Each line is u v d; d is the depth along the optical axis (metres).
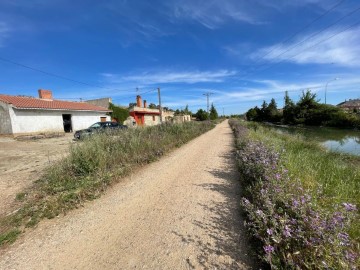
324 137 18.98
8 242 3.38
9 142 14.76
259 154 5.64
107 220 3.94
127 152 7.92
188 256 2.86
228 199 4.57
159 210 4.23
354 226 2.75
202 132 21.75
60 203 4.48
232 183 5.60
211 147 11.81
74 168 6.00
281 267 2.23
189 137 15.66
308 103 38.03
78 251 3.10
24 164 8.20
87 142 7.52
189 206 4.32
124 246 3.15
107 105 31.56
